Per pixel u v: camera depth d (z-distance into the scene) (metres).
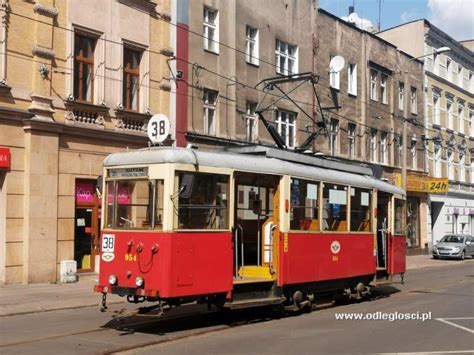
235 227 11.61
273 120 28.25
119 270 10.60
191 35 23.52
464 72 51.41
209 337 10.19
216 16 25.06
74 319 12.15
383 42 38.69
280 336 10.33
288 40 29.61
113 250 10.74
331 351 9.06
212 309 13.59
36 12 17.78
